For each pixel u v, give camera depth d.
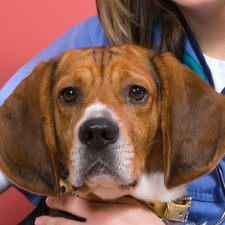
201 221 2.05
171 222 1.90
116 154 1.67
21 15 2.88
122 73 1.78
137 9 2.34
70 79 1.78
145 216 1.85
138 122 1.77
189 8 2.10
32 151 1.84
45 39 2.91
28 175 1.84
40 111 1.85
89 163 1.68
